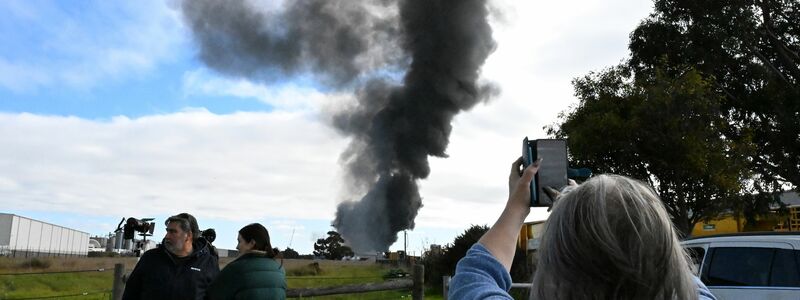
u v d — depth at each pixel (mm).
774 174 20500
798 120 19062
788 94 19719
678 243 994
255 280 4254
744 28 19688
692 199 16797
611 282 938
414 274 7574
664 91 16516
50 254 60344
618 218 957
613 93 17969
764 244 5805
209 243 4957
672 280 944
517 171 1459
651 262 929
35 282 19078
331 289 7395
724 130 18062
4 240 55406
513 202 1306
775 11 20812
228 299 4242
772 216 18891
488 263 1191
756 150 18734
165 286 4523
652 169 16859
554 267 1000
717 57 19797
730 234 6188
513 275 11344
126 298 4582
